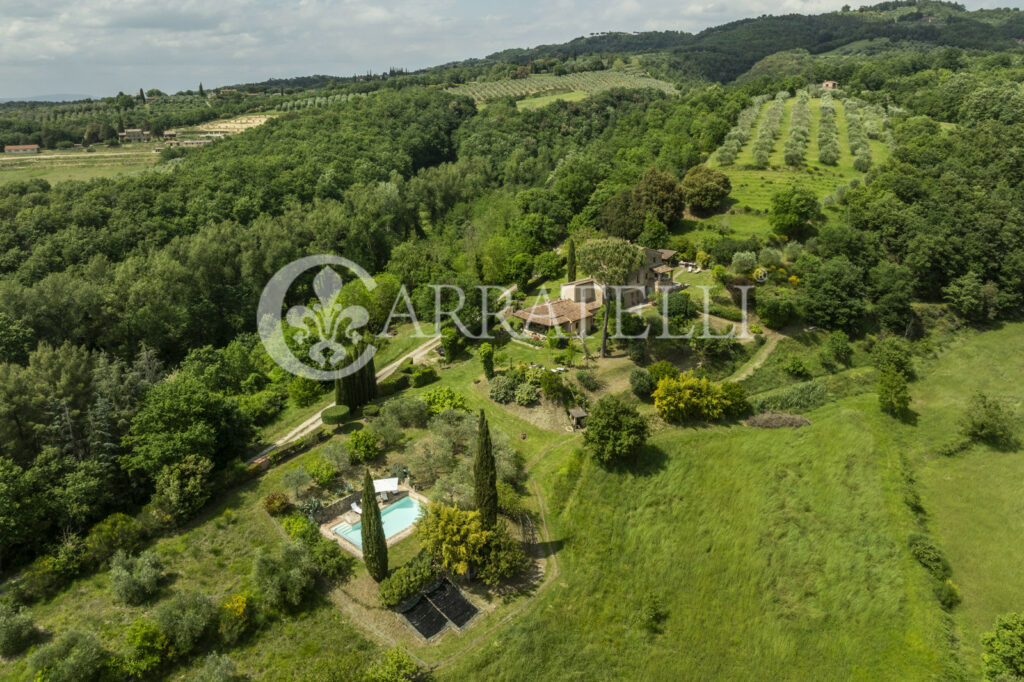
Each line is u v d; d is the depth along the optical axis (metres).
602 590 50.47
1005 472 65.31
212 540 53.12
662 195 112.44
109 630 44.69
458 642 44.66
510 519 55.25
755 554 54.84
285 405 80.31
